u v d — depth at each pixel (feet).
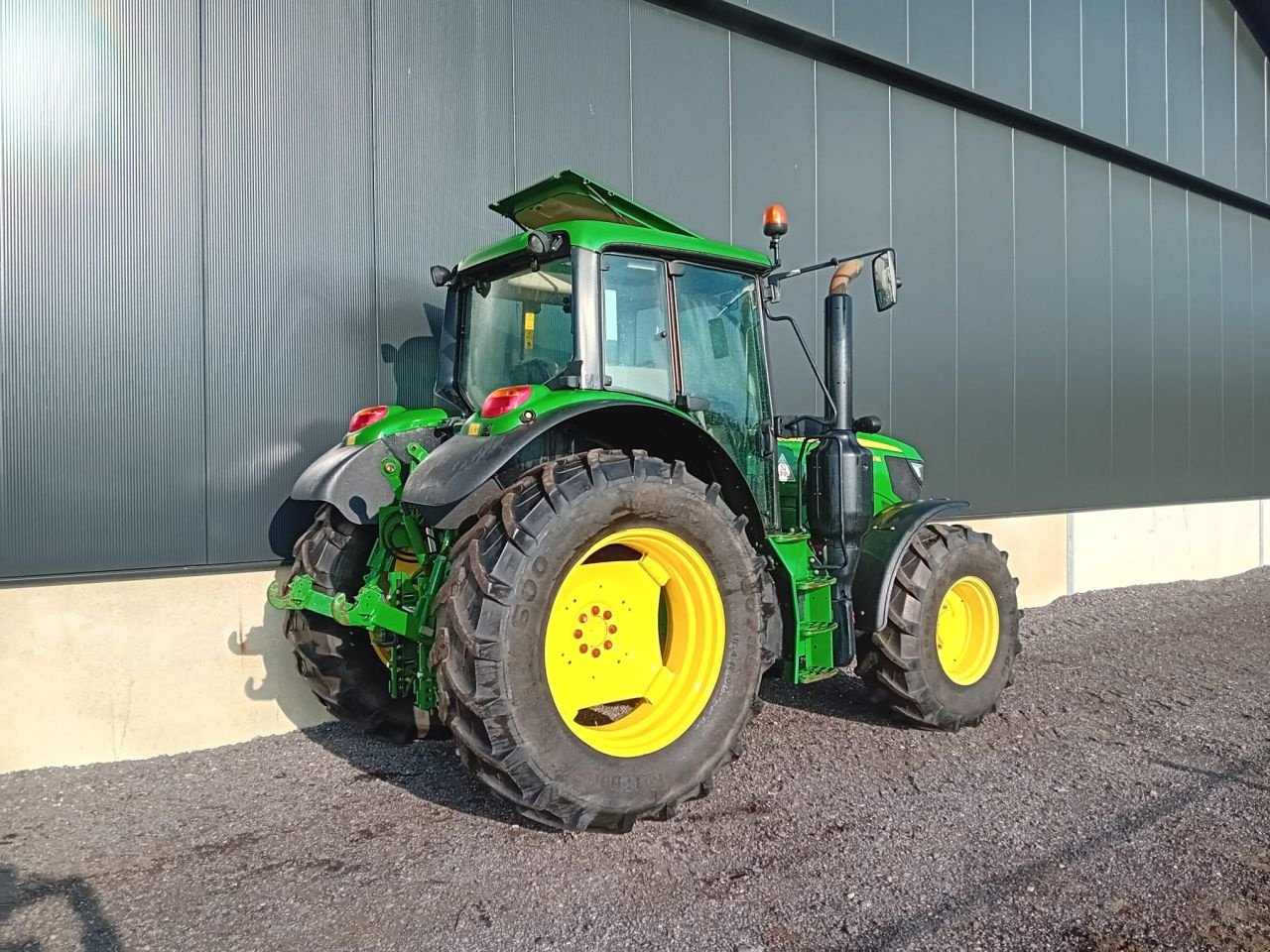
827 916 7.66
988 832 9.43
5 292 11.62
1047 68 24.72
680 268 11.50
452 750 12.48
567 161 16.79
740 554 10.23
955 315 23.34
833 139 20.88
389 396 14.71
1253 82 32.53
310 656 11.89
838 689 15.28
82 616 12.01
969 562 13.09
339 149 14.19
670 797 9.39
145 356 12.53
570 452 11.00
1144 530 28.53
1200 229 31.14
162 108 12.64
